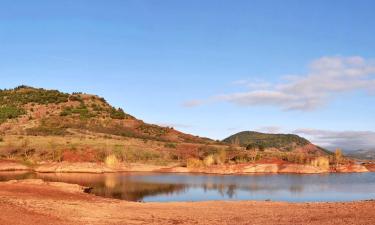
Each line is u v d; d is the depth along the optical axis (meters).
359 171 114.62
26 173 91.38
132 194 56.22
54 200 37.03
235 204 38.56
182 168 107.38
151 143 149.12
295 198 52.72
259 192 60.78
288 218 29.16
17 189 43.28
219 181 79.62
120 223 27.28
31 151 116.31
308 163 117.19
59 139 133.62
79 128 179.62
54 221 26.06
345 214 29.84
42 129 166.50
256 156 125.81
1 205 28.48
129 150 124.31
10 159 104.69
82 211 31.47
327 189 65.38
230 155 132.12
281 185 72.38
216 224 27.39
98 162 109.12
